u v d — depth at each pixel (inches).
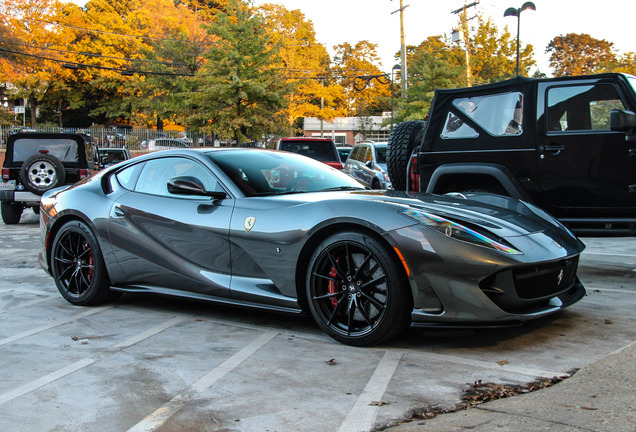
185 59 1482.5
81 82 1989.4
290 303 144.3
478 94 232.1
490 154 228.5
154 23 1804.9
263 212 149.3
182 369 121.6
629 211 207.8
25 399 107.0
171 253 165.3
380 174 519.5
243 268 152.6
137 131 1185.4
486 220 135.9
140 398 106.5
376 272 132.4
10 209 438.0
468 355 126.4
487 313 123.2
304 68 1955.0
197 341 141.9
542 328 146.6
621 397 98.3
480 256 122.8
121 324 159.8
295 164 177.9
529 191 221.8
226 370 120.4
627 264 242.4
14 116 1951.3
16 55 1662.2
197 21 1740.9
